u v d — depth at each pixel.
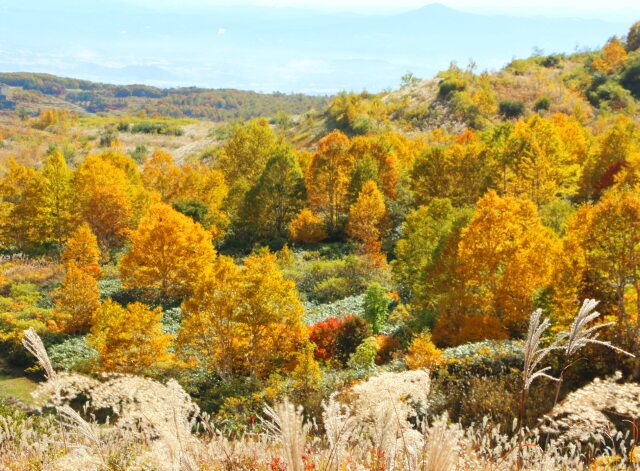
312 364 19.67
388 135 79.75
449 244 27.78
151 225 41.69
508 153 46.22
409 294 38.00
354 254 49.25
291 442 3.08
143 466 4.16
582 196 50.75
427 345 19.38
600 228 18.53
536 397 13.72
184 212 59.22
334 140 57.78
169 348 32.56
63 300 36.84
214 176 66.88
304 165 69.50
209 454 4.91
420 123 107.50
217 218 59.03
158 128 174.75
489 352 18.16
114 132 164.00
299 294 41.44
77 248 45.22
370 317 31.30
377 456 4.16
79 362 30.16
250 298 25.33
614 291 18.70
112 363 26.11
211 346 26.03
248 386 23.16
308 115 147.00
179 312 39.31
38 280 46.91
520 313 24.23
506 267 24.97
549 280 23.36
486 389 14.33
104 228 54.12
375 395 4.28
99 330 30.98
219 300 25.36
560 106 103.62
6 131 167.88
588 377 15.55
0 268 49.50
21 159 131.12
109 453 4.85
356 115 112.25
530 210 29.11
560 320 19.09
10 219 54.53
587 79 116.50
